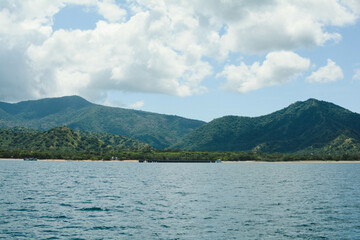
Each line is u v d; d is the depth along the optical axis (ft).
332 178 460.96
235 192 277.64
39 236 129.18
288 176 505.25
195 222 153.69
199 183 368.68
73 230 138.62
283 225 148.05
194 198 237.25
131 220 157.99
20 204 202.80
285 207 197.26
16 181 358.02
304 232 136.05
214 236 129.49
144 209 188.34
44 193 260.21
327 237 129.08
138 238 126.62
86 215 169.89
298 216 168.55
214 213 176.04
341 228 142.92
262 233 134.10
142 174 537.24
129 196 248.52
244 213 176.35
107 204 207.21
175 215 170.30
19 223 150.10
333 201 224.33
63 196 244.22
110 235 131.03
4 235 129.90
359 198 240.53
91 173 538.88
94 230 138.72
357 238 127.75
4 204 201.46
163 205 203.62
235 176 501.56
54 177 430.61
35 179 390.63
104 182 373.20
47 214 171.42
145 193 268.82
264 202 217.77
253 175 529.45
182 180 414.00
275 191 286.05
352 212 180.65
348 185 349.00
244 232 135.64
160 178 448.65
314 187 324.60
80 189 294.46
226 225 147.84
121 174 527.40
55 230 138.41
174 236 129.49
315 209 190.39
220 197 243.40
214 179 434.71
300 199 233.76
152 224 149.69
